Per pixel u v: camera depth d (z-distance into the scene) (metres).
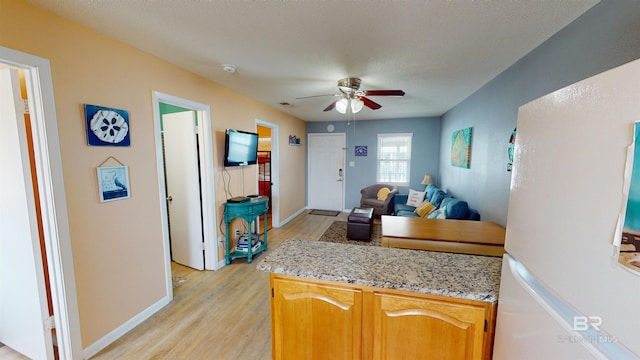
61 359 1.67
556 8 1.46
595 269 0.49
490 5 1.44
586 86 0.51
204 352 1.84
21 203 1.58
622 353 0.45
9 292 1.74
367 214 4.29
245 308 2.36
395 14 1.54
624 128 0.42
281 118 4.84
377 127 5.89
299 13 1.54
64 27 1.58
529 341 0.71
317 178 6.37
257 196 3.64
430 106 4.31
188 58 2.24
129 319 2.05
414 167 5.74
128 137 1.99
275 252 1.45
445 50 2.05
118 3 1.43
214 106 2.98
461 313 1.05
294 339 1.28
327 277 1.17
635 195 0.41
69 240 1.62
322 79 2.82
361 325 1.17
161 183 2.30
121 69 1.93
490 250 2.17
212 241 3.06
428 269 1.23
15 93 1.49
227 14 1.55
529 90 2.08
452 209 3.12
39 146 1.51
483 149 2.99
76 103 1.65
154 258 2.26
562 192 0.58
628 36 1.23
